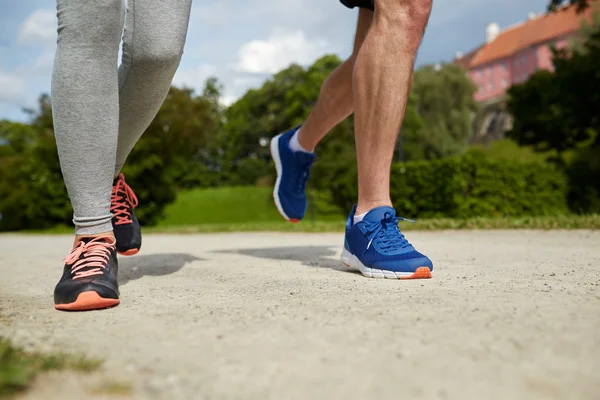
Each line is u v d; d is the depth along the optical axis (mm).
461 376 754
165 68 1700
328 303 1341
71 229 17000
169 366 831
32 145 19281
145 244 5312
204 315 1239
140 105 1781
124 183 1991
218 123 20250
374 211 1921
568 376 743
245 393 708
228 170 44594
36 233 14570
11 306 1477
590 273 1862
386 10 1825
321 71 30031
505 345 899
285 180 2576
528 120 14188
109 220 1606
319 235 6316
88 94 1557
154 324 1155
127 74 1711
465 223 6039
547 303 1260
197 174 37562
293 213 2633
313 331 1040
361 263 1946
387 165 1948
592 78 12125
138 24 1640
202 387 732
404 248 1859
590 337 934
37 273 2477
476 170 11453
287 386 731
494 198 11516
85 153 1560
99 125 1575
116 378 770
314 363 832
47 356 859
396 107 1885
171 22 1651
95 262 1463
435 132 36719
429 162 12203
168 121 17734
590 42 12906
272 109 41906
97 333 1079
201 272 2184
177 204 25531
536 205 11711
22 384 710
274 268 2262
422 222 6598
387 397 685
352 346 924
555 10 12812
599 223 4961
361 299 1389
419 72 40844
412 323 1081
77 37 1555
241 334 1034
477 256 2697
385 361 832
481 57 70500
